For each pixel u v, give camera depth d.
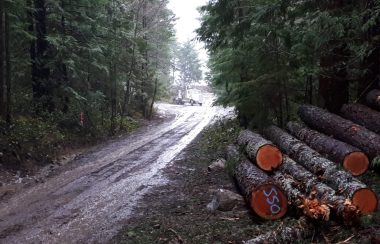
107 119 24.50
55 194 10.61
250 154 10.11
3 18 16.42
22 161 13.79
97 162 15.05
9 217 8.80
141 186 11.34
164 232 7.57
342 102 12.30
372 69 11.88
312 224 6.56
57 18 20.20
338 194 7.10
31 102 18.70
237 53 15.13
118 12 24.00
